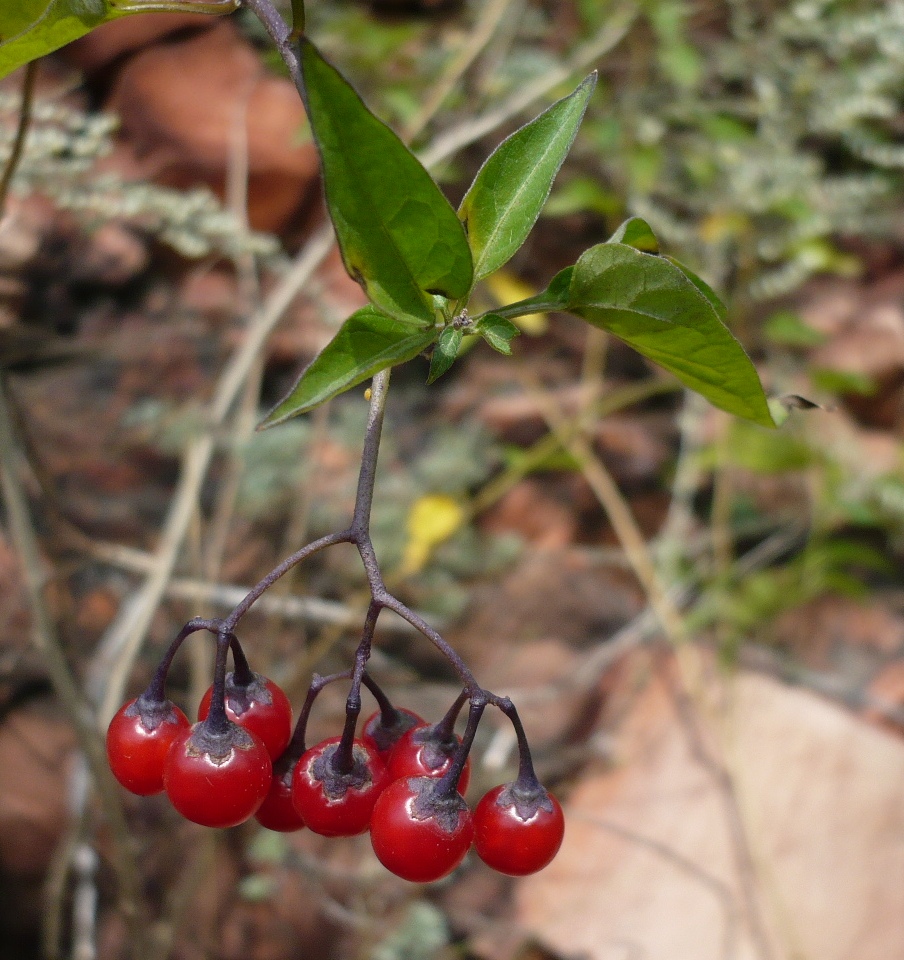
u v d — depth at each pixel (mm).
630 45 365
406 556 317
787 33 356
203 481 339
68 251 327
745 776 301
